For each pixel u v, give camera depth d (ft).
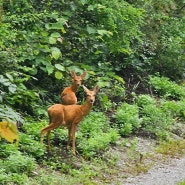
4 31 43.68
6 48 42.39
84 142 39.78
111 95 51.65
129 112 48.19
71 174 35.45
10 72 41.16
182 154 43.24
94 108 48.24
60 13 49.73
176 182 36.65
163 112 51.03
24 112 42.65
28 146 36.83
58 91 47.32
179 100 56.70
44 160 36.50
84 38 50.42
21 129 40.04
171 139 46.16
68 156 37.96
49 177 33.76
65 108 38.04
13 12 47.91
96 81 49.14
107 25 51.57
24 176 32.96
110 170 37.47
